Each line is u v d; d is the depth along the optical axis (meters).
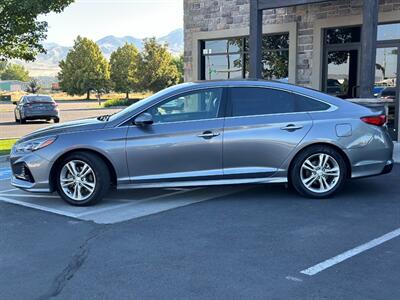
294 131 6.56
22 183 6.75
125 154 6.54
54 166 6.61
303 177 6.68
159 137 6.55
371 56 9.41
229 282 4.08
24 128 20.12
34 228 5.73
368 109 6.75
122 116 6.71
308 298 3.75
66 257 4.78
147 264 4.53
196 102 6.72
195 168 6.60
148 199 6.99
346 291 3.85
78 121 7.16
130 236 5.34
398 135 11.48
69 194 6.68
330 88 12.74
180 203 6.71
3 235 5.50
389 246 4.82
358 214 5.93
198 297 3.83
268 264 4.44
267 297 3.78
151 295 3.89
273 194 7.04
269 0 11.23
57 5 11.17
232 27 14.38
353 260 4.48
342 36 12.40
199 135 6.54
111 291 3.99
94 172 6.55
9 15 11.05
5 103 58.88
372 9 9.30
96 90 66.00
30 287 4.12
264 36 13.93
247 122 6.59
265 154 6.59
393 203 6.42
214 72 15.27
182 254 4.75
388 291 3.84
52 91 103.88
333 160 6.61
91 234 5.45
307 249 4.79
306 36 12.86
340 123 6.57
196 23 15.33
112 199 7.03
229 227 5.55
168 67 52.38
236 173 6.61
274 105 6.71
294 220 5.75
